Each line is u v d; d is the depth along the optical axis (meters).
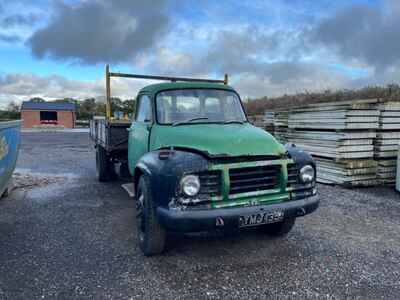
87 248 3.45
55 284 2.70
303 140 7.33
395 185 6.32
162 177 2.78
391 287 2.67
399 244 3.57
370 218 4.49
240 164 2.79
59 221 4.33
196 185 2.67
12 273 2.88
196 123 3.75
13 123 5.25
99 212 4.76
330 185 6.61
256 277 2.83
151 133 3.81
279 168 2.96
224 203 2.75
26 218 4.45
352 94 13.76
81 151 13.45
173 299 2.49
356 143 6.32
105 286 2.67
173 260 3.16
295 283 2.73
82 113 51.91
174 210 2.66
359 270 2.96
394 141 6.48
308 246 3.51
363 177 6.36
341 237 3.78
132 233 3.91
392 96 11.73
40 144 16.92
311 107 6.99
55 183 6.84
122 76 6.38
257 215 2.79
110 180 7.00
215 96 4.11
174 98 3.95
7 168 4.96
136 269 2.97
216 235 3.83
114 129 5.89
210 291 2.60
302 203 3.01
